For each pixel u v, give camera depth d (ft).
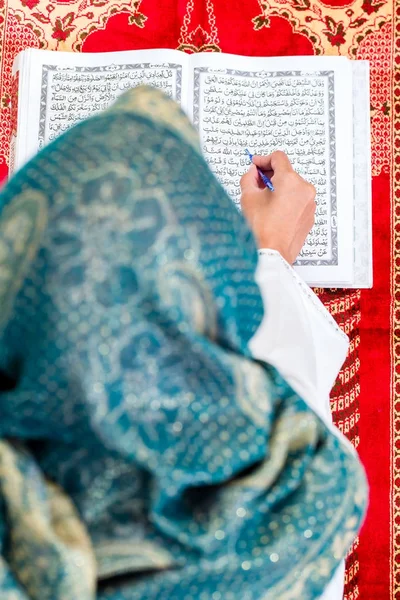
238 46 4.09
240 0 4.11
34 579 1.35
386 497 3.86
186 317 1.32
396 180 4.00
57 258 1.24
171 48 4.09
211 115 3.88
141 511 1.46
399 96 4.02
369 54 4.07
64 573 1.34
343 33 4.09
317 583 1.70
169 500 1.43
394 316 3.92
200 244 1.34
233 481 1.50
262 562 1.53
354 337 3.92
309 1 4.11
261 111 3.90
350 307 3.93
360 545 3.84
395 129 4.02
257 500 1.55
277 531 1.56
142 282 1.26
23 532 1.35
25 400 1.31
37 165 1.32
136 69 3.88
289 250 3.17
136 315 1.27
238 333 1.49
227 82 3.89
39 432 1.38
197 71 3.87
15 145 3.87
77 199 1.26
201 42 4.09
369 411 3.90
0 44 4.07
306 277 3.81
